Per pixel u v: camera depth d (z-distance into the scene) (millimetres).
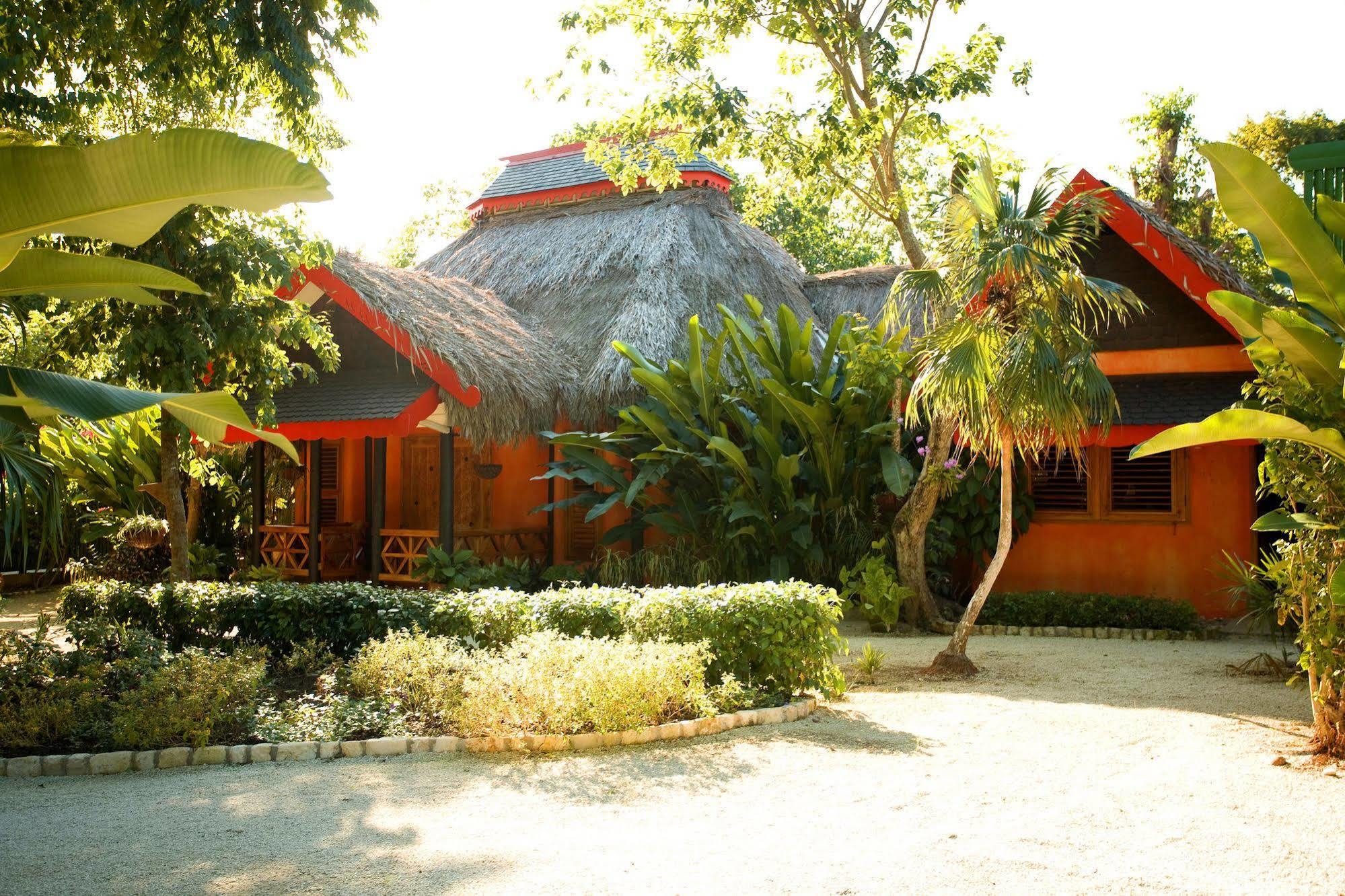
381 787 5668
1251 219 5836
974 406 8500
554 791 5531
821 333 17266
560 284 17594
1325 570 6156
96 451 16469
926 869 4332
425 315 14328
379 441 14945
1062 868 4344
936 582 13203
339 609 9375
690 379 13484
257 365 11383
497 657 7645
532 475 16328
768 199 15211
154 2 9477
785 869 4340
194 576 15922
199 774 6066
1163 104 22734
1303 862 4422
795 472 12586
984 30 12352
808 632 7922
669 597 8125
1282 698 7984
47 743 6641
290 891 4156
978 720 7266
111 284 4102
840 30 12203
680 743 6566
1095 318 12922
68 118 9312
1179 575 12820
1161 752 6332
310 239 11531
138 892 4164
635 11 13359
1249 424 5676
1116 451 13172
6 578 16562
